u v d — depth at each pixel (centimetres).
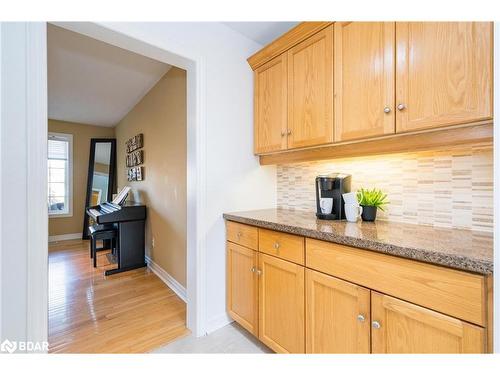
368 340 96
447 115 97
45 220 106
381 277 93
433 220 128
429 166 130
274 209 213
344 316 105
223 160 182
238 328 179
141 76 279
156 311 205
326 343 113
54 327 181
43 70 105
